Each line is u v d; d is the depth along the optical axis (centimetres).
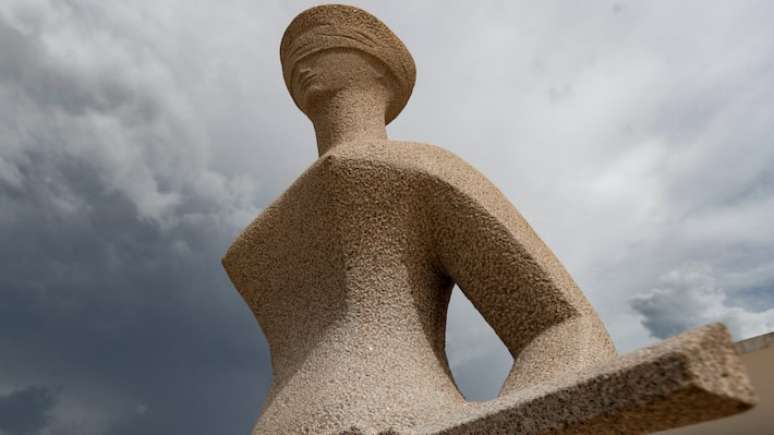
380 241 331
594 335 276
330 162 340
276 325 363
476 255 312
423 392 287
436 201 325
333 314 330
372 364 298
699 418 166
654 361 162
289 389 312
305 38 423
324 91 410
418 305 325
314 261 348
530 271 298
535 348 281
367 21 425
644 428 173
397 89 433
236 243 388
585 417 173
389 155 339
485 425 195
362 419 272
